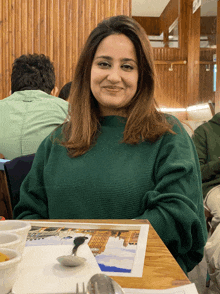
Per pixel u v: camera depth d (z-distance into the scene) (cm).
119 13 387
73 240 58
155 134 98
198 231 80
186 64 843
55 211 98
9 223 51
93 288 37
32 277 43
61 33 382
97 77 102
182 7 838
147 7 955
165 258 51
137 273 45
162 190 88
